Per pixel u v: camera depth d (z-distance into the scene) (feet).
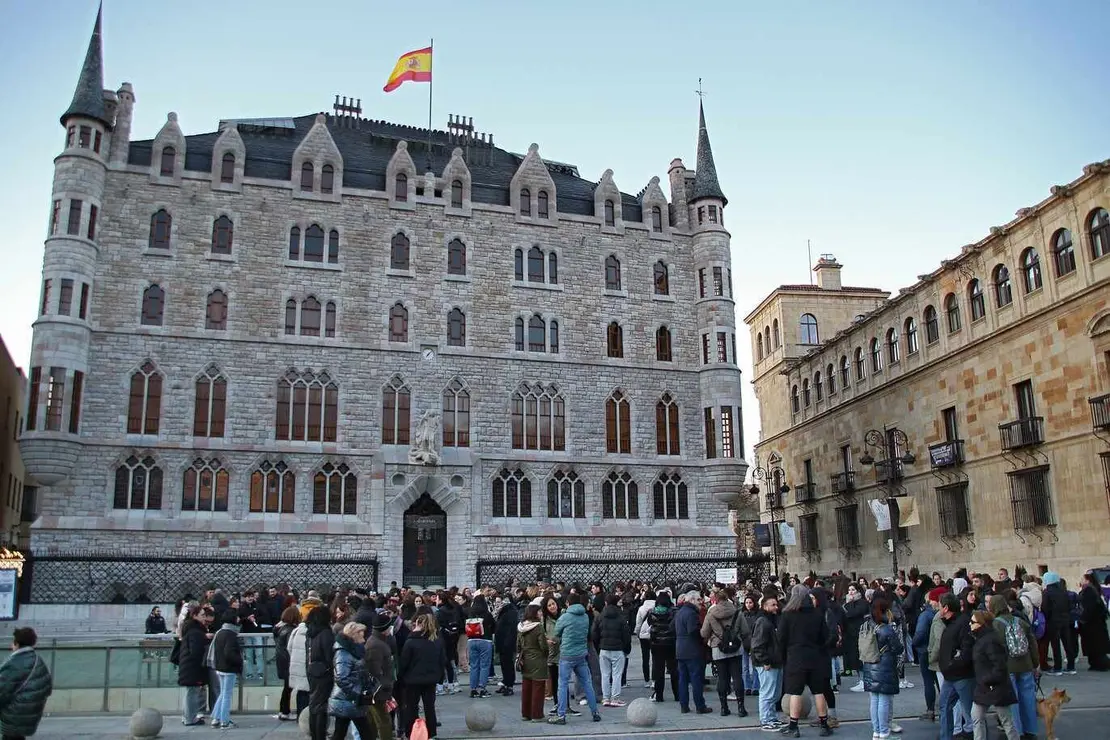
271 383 155.84
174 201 157.79
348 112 201.26
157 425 149.69
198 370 153.07
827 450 209.36
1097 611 82.48
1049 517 130.62
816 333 238.27
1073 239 126.82
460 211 172.65
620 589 122.72
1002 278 145.38
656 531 170.19
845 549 197.06
